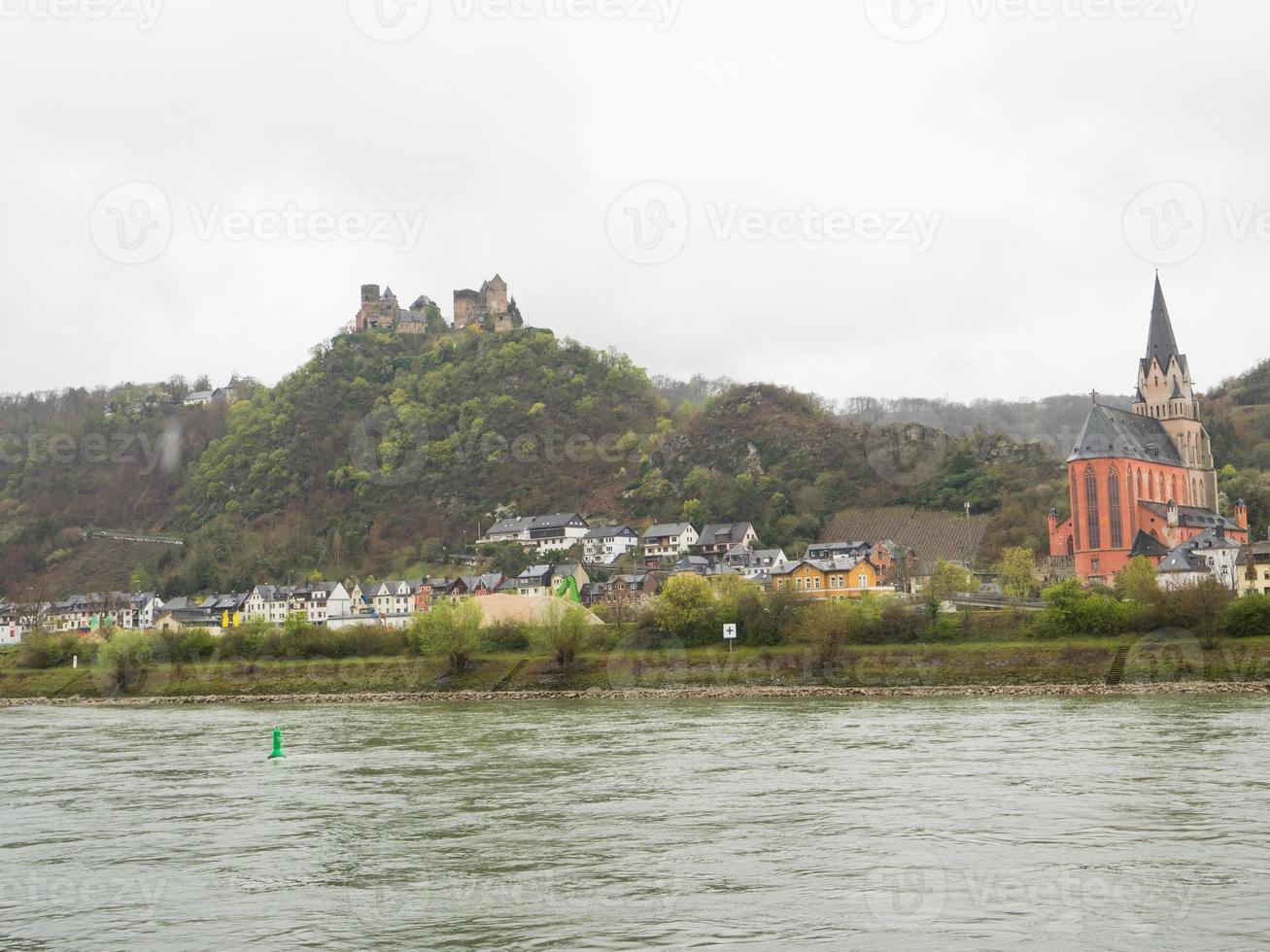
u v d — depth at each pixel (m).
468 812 61.41
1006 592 197.88
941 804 58.97
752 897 43.91
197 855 53.25
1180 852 48.41
